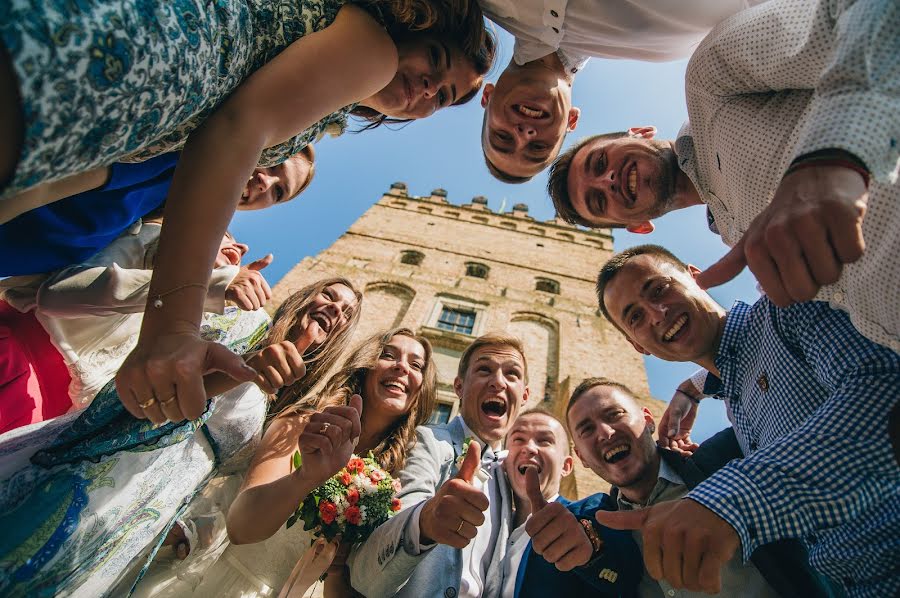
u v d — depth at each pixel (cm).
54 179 30
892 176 30
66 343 69
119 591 58
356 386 102
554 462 96
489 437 113
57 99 26
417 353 108
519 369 122
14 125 26
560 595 74
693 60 54
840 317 52
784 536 40
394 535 68
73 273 63
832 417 45
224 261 88
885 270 39
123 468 56
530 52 73
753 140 48
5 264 59
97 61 27
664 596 73
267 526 64
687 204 76
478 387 118
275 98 39
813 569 65
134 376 34
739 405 72
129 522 56
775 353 62
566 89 78
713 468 84
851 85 33
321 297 101
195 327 35
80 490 52
